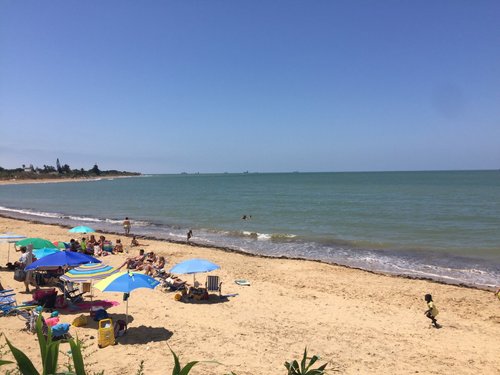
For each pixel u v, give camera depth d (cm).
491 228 3472
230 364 950
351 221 4000
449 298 1581
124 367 902
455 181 13875
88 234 3134
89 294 1443
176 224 3909
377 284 1769
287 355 1021
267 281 1792
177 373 296
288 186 12156
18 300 1333
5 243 2564
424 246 2748
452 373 969
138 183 16488
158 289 1570
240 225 3822
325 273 1961
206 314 1309
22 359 265
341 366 978
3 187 12594
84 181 19050
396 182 13650
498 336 1214
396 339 1170
